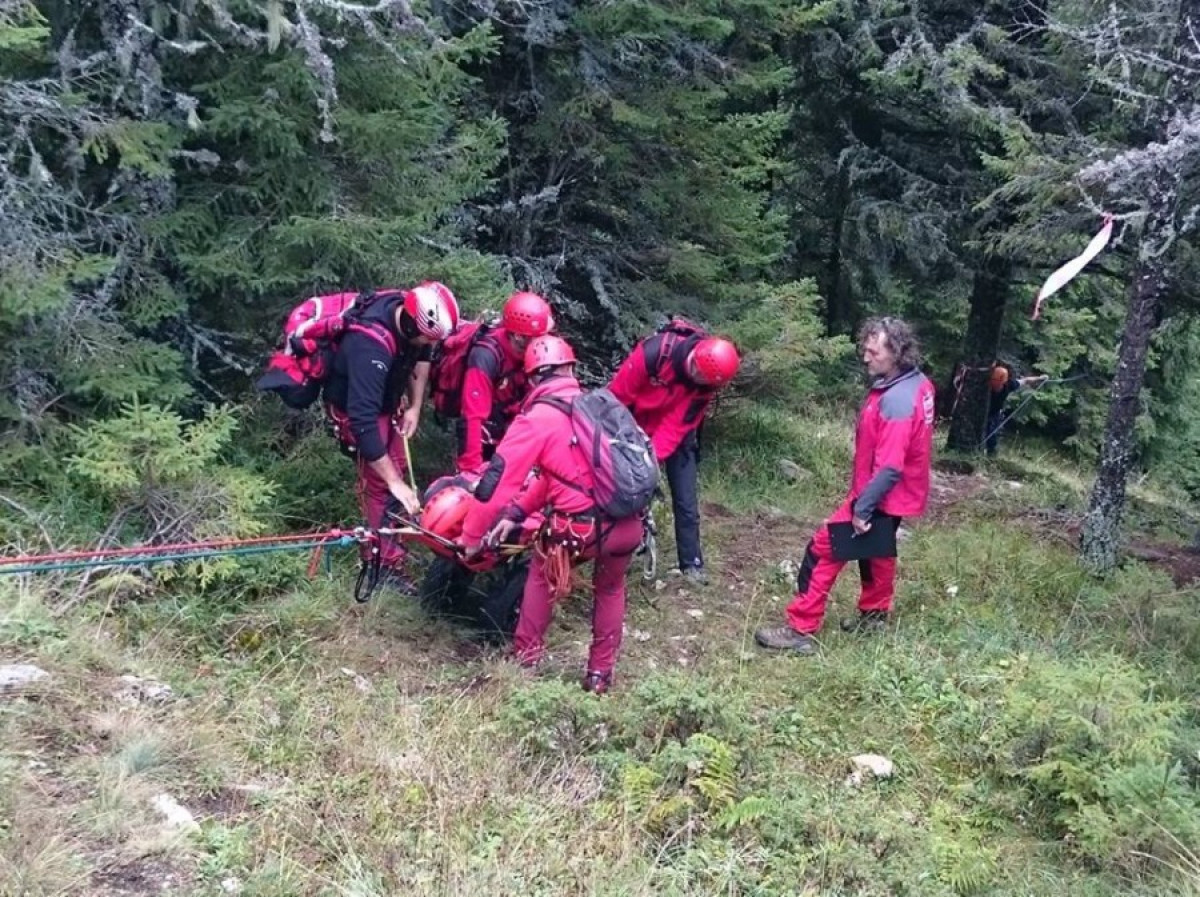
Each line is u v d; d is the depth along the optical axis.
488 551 4.92
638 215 9.43
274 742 4.03
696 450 6.69
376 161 6.38
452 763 4.05
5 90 5.08
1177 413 16.17
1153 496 13.25
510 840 3.66
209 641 4.75
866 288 14.32
